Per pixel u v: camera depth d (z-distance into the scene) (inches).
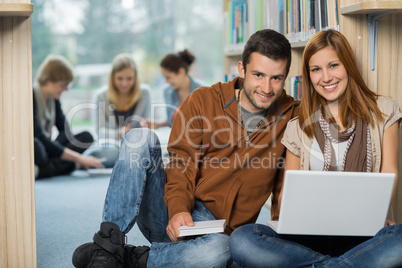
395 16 85.3
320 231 64.6
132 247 78.5
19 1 74.5
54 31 316.5
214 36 336.2
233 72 162.1
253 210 79.2
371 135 73.8
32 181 78.7
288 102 81.3
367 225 64.7
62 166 191.2
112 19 322.0
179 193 75.5
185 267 70.5
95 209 138.0
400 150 90.7
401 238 61.9
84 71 317.1
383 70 85.4
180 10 329.4
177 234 70.6
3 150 77.8
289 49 74.7
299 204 63.1
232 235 68.7
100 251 72.6
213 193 78.5
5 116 77.3
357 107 75.3
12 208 78.5
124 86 192.2
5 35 76.5
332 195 62.8
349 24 83.3
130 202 75.3
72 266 91.2
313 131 76.0
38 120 186.1
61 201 148.4
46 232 115.7
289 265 64.8
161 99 197.2
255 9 146.5
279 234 71.3
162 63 187.6
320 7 95.0
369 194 63.1
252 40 74.6
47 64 188.7
